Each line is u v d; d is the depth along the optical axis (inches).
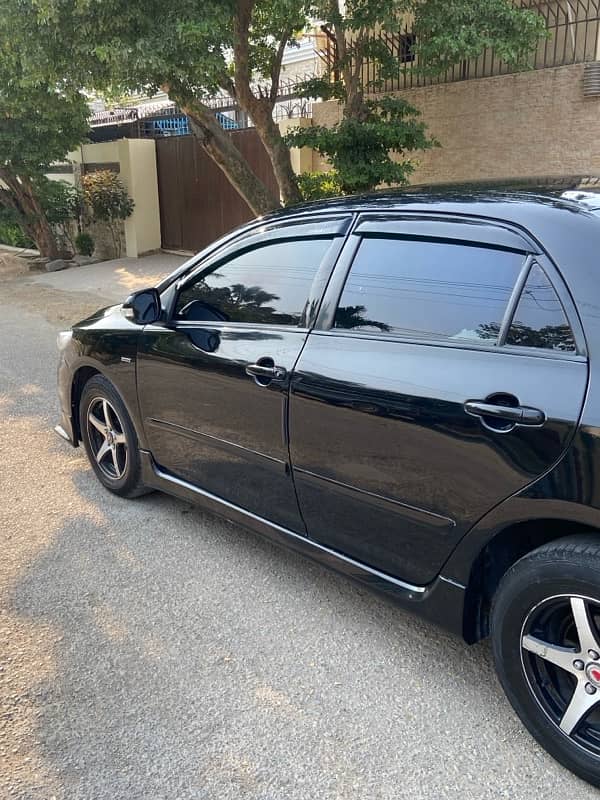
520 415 86.7
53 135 561.9
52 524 160.7
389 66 341.4
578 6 339.6
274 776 92.0
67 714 103.5
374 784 90.4
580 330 84.9
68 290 506.9
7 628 123.5
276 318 124.3
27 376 283.1
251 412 125.1
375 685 108.1
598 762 85.7
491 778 90.6
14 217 617.3
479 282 96.7
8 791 90.5
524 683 91.8
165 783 91.4
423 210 106.2
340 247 116.3
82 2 245.9
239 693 106.9
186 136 587.2
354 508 111.1
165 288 149.4
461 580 98.4
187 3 256.2
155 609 128.2
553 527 92.2
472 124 375.2
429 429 97.0
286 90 551.5
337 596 131.3
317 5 272.4
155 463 157.3
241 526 137.6
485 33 281.9
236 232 138.1
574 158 341.7
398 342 103.9
